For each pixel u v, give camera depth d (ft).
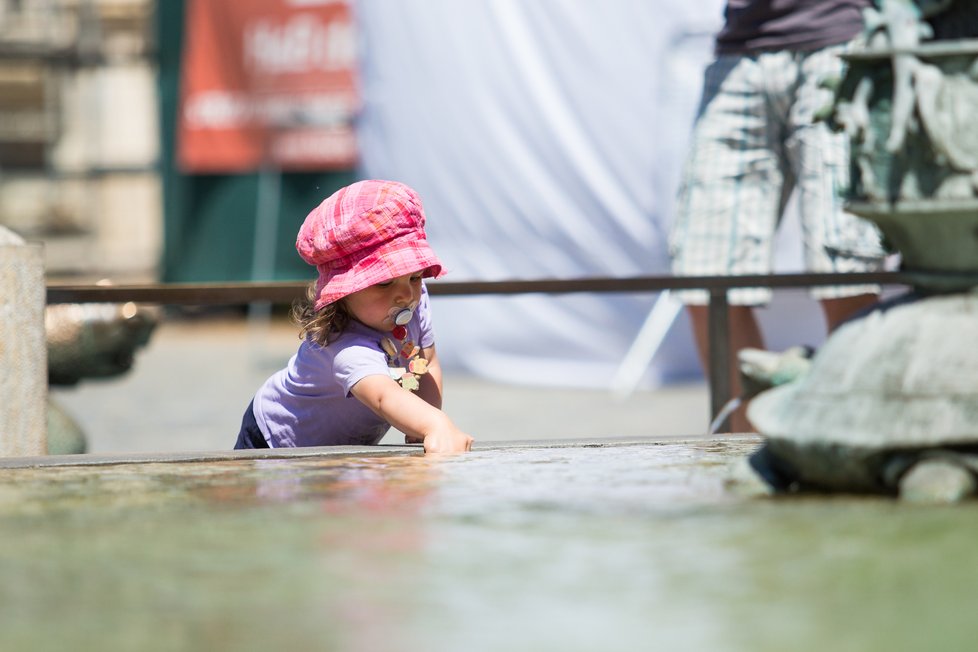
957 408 15.17
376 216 25.94
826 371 16.34
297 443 27.61
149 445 60.54
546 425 65.51
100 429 68.13
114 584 11.43
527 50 82.43
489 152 84.53
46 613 10.46
